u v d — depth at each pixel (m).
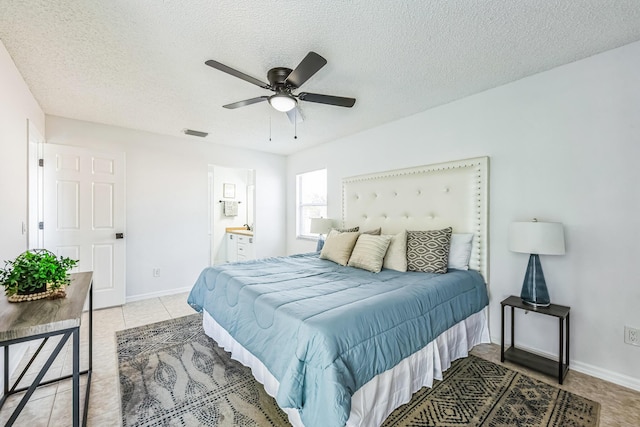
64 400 1.74
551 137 2.21
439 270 2.42
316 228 3.90
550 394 1.79
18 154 2.22
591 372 2.01
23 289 1.38
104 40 1.82
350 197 3.81
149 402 1.71
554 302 2.18
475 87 2.51
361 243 2.77
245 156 4.77
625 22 1.65
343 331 1.36
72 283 1.71
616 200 1.93
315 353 1.28
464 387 1.85
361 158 3.76
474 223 2.61
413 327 1.69
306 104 2.86
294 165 5.07
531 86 2.30
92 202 3.35
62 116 3.21
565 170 2.14
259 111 3.06
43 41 1.82
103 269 3.41
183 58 2.03
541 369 2.02
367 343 1.42
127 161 3.67
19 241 2.26
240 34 1.76
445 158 2.86
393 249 2.67
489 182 2.55
